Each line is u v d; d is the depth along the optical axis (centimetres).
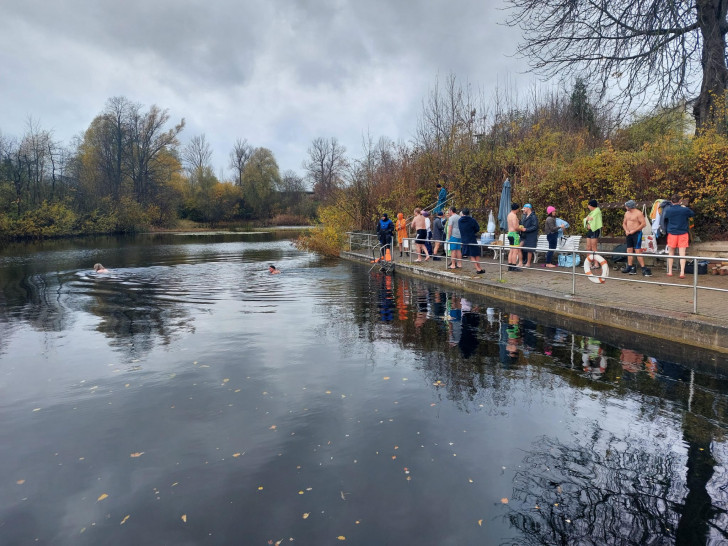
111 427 473
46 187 5000
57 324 956
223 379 606
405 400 527
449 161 2306
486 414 486
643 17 1392
